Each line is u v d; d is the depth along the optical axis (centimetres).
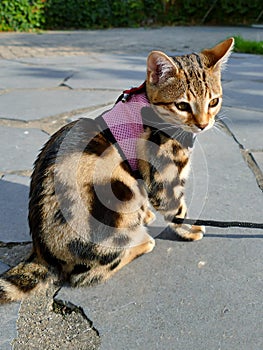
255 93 113
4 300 48
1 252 56
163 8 286
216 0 281
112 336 45
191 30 256
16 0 241
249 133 89
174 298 50
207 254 56
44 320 47
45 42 201
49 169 51
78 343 45
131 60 156
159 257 56
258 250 57
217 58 56
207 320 47
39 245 50
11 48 181
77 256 50
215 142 85
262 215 63
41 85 121
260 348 44
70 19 264
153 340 45
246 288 51
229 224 59
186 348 44
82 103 104
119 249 53
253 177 73
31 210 51
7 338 45
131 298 50
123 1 274
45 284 50
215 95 56
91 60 156
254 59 156
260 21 285
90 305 49
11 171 73
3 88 118
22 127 91
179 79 54
